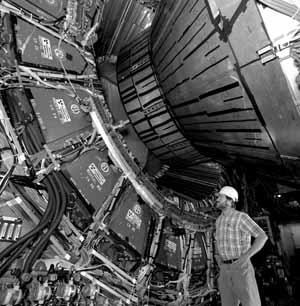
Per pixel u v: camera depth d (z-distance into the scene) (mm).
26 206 2498
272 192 11320
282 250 11602
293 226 13250
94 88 3801
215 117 3367
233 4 2543
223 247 3156
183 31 3264
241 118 3043
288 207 12477
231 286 2996
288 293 9195
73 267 2580
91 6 4156
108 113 3746
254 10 2367
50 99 3121
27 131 2738
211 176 5344
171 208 4141
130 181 3613
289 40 2221
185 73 3379
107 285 2943
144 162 4562
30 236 2340
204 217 4832
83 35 3951
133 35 5898
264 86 2570
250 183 8750
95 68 4066
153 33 4289
